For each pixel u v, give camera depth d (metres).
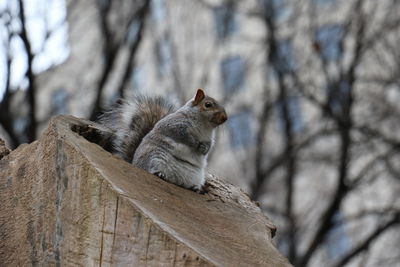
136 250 5.20
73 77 18.89
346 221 18.86
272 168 18.53
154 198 5.94
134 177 6.07
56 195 5.74
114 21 15.40
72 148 5.72
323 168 22.84
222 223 6.13
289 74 19.53
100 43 16.88
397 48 19.78
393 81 19.61
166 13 20.52
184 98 18.89
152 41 20.33
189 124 7.01
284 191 19.09
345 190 18.17
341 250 20.22
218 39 22.41
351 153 18.70
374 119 19.30
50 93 18.70
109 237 5.34
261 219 6.58
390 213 19.42
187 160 6.88
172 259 5.07
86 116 14.42
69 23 17.03
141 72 21.03
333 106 18.97
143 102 7.67
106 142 7.05
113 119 7.45
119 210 5.34
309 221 20.22
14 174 6.26
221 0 22.41
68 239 5.54
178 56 20.59
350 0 20.45
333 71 19.44
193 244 5.26
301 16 20.56
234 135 20.94
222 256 5.30
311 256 18.36
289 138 18.95
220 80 22.61
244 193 7.12
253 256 5.61
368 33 19.52
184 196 6.40
